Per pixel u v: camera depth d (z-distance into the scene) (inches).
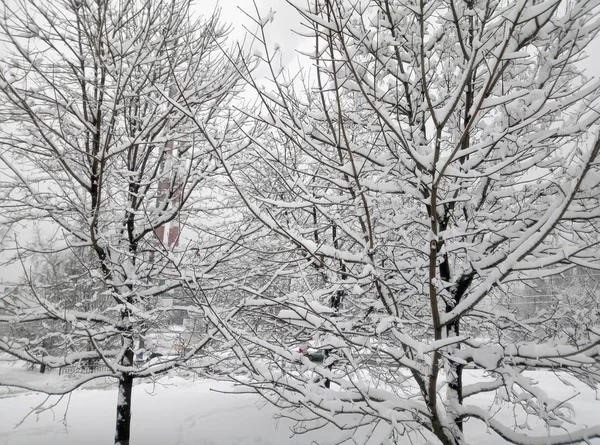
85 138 252.7
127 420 248.8
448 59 197.6
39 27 229.6
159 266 264.4
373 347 146.8
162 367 232.7
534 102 148.3
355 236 147.6
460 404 164.7
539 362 153.3
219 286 219.1
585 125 150.9
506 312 167.3
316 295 141.8
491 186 191.2
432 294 132.8
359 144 200.4
